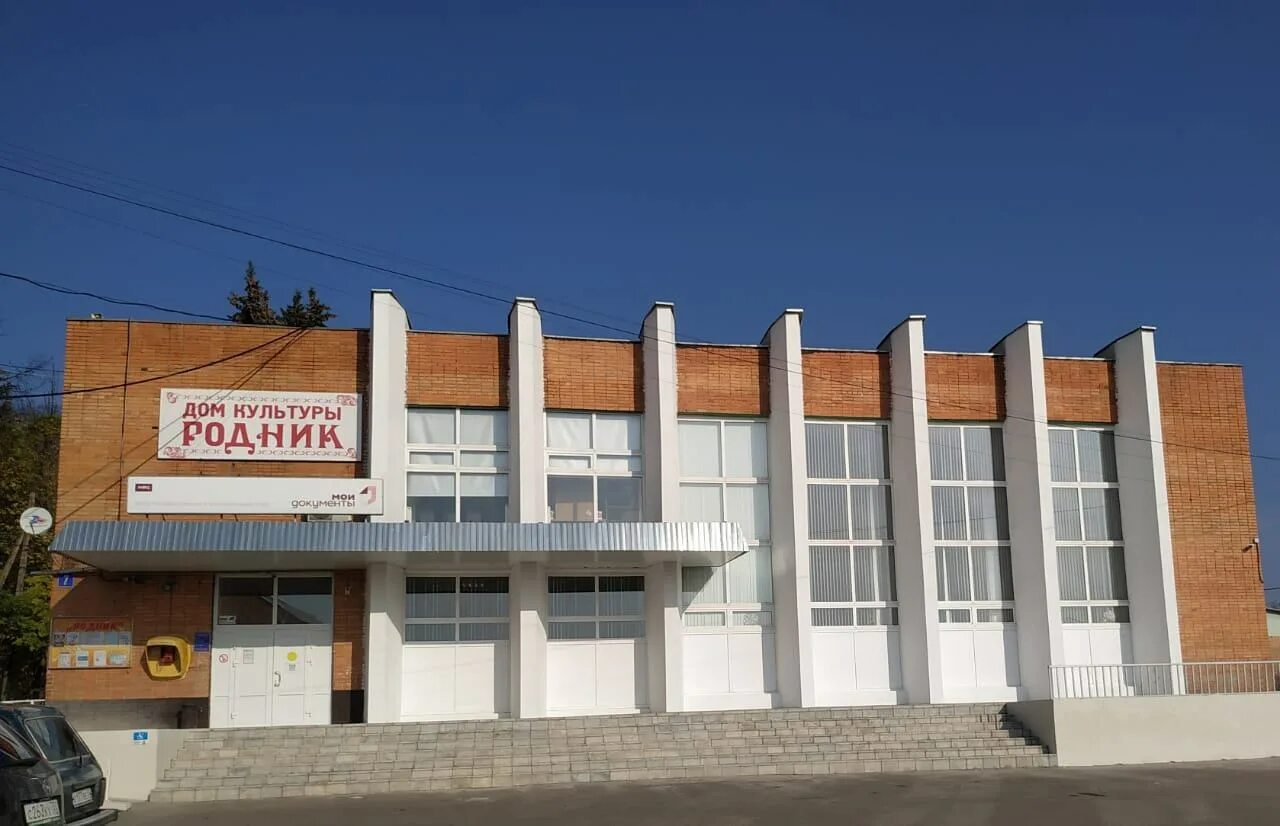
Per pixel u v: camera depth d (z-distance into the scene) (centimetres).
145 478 1894
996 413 2444
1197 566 2419
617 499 2264
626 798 1563
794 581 2230
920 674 2248
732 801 1530
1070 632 2391
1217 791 1639
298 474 2116
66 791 1241
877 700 2286
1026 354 2388
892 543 2369
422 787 1683
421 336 2223
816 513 2350
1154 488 2380
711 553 2042
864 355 2417
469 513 2189
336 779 1683
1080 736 1969
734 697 2230
